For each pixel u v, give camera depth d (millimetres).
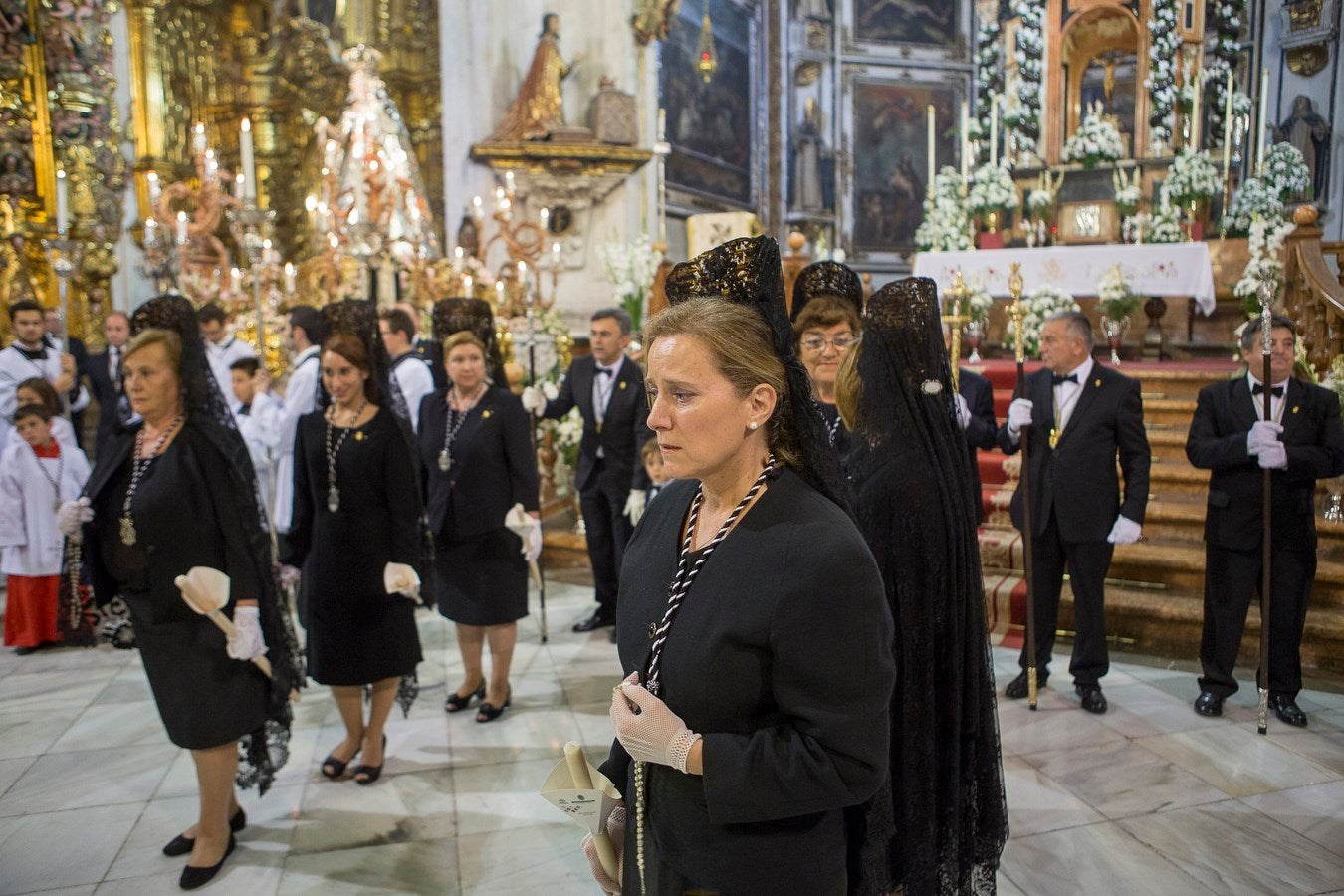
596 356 5375
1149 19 11000
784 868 1389
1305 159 13766
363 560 3480
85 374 8602
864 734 1312
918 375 2195
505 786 3562
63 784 3641
